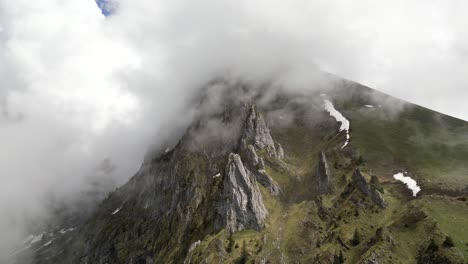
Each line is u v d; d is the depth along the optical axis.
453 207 144.12
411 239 134.88
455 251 120.69
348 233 151.25
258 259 160.12
